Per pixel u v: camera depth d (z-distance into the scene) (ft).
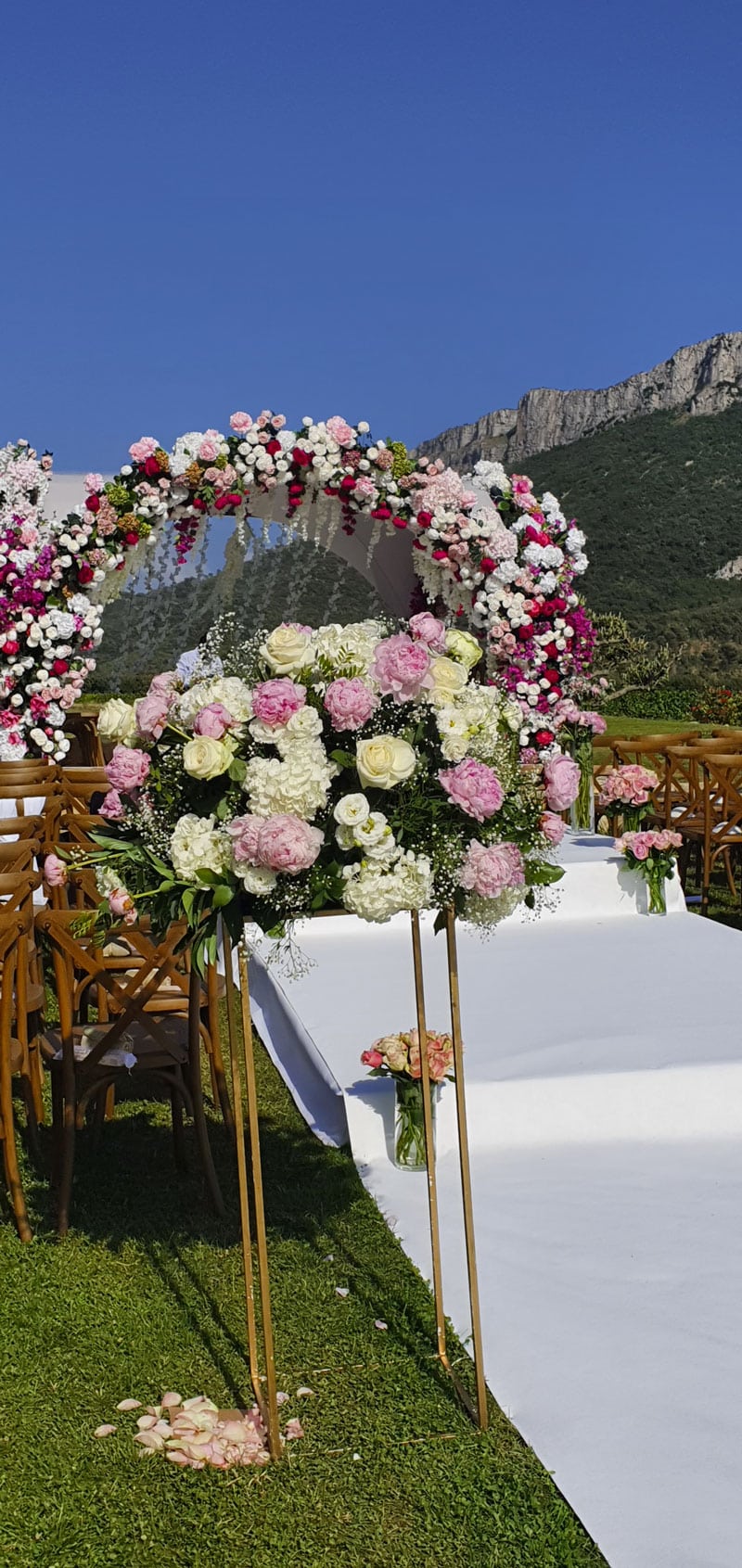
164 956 10.53
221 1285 9.70
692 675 84.02
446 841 7.27
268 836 6.74
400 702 7.19
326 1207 10.99
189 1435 7.71
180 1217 10.92
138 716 7.59
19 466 23.84
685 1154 11.80
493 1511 7.07
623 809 21.03
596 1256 9.87
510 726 7.81
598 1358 8.50
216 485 24.71
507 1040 13.50
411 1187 11.22
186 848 7.22
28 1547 6.88
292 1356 8.68
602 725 26.86
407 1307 9.23
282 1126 13.00
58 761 24.07
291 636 7.44
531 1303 9.24
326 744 7.36
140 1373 8.53
